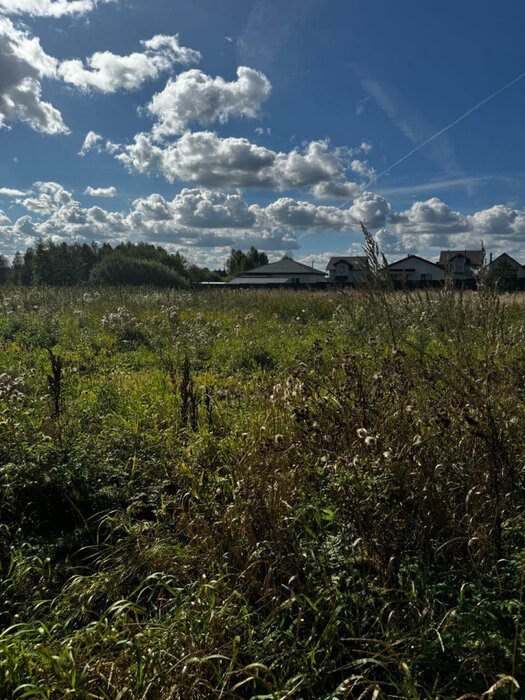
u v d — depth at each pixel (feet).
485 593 8.11
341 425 11.05
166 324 42.55
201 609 8.08
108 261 132.98
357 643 7.61
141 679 6.80
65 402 18.62
